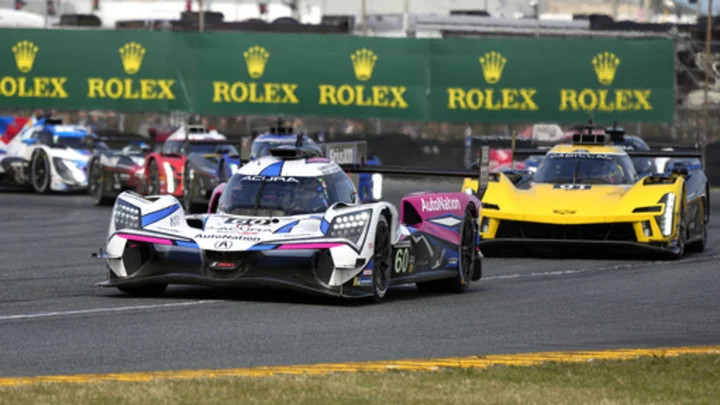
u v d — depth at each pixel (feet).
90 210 257.55
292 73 351.87
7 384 71.20
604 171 186.91
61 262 152.87
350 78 352.28
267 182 122.62
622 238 173.88
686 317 111.45
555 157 191.31
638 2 476.54
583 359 85.15
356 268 112.27
